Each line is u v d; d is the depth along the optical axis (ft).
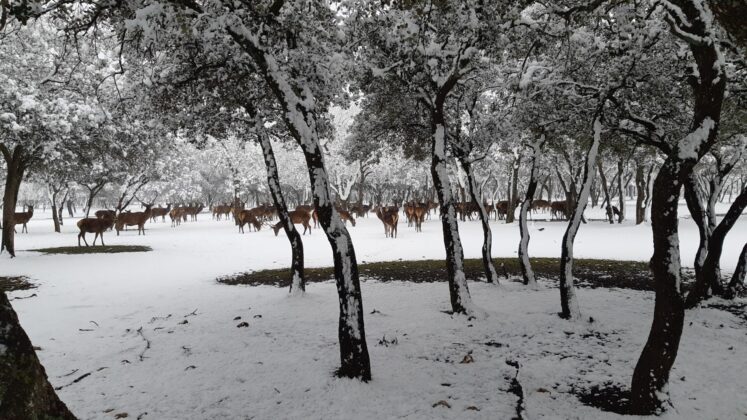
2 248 56.34
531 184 33.60
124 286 36.96
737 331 21.93
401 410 14.47
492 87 34.76
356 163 159.74
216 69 27.55
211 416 14.23
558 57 27.84
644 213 84.38
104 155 67.62
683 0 14.28
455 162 71.26
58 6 17.21
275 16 20.56
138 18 15.79
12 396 7.22
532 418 13.82
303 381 16.90
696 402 14.60
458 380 16.98
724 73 13.43
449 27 23.34
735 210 24.94
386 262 48.39
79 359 19.54
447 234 26.05
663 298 13.65
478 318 24.97
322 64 22.44
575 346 20.51
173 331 23.71
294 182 204.03
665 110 27.66
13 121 46.42
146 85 28.09
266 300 30.99
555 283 35.37
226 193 238.48
